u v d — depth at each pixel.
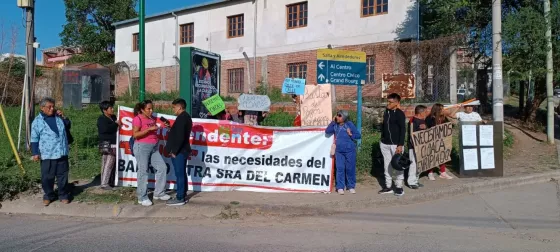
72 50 43.12
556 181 10.56
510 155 13.13
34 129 8.08
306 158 9.04
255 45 26.00
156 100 22.72
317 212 7.93
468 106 10.43
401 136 8.49
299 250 6.06
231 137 9.14
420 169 9.32
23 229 7.14
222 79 27.69
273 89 23.48
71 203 8.21
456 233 6.85
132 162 9.17
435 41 16.31
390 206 8.40
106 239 6.56
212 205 7.95
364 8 21.77
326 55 9.94
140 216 7.90
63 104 22.91
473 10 16.36
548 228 7.06
